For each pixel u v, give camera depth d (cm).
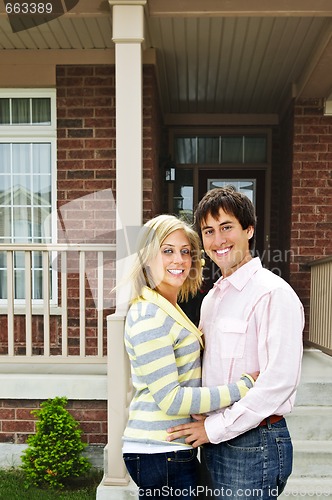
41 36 365
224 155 551
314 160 437
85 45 384
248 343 129
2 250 303
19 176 410
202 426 130
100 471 295
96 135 396
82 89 395
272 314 125
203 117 541
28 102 407
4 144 411
